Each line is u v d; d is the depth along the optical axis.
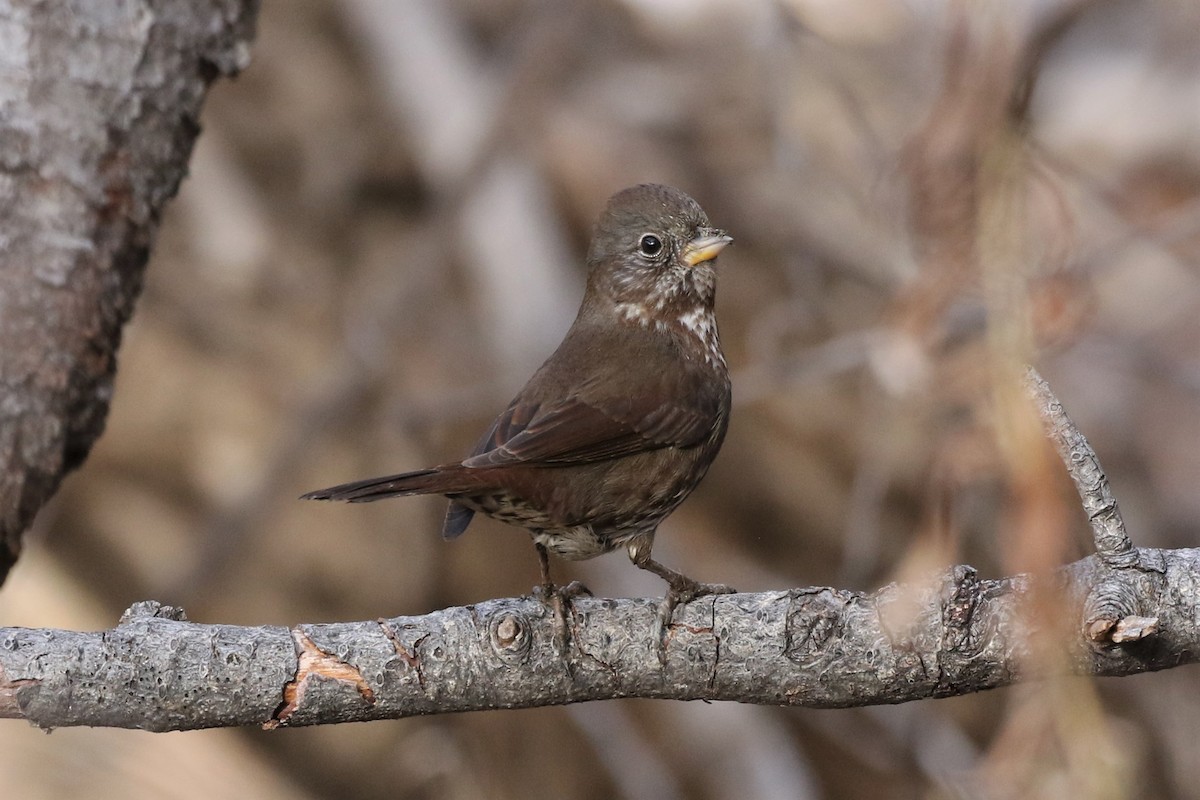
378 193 15.64
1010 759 5.71
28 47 6.19
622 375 7.85
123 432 13.50
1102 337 14.78
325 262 15.11
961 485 6.04
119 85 6.33
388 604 13.77
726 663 5.88
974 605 5.62
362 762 13.15
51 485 6.29
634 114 16.02
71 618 12.64
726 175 15.82
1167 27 18.67
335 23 16.09
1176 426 17.11
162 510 13.43
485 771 13.29
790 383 13.88
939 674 5.68
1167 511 16.94
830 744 13.75
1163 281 17.31
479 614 5.91
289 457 13.30
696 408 7.98
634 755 13.13
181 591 12.99
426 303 14.25
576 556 7.85
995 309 5.13
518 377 13.33
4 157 6.14
